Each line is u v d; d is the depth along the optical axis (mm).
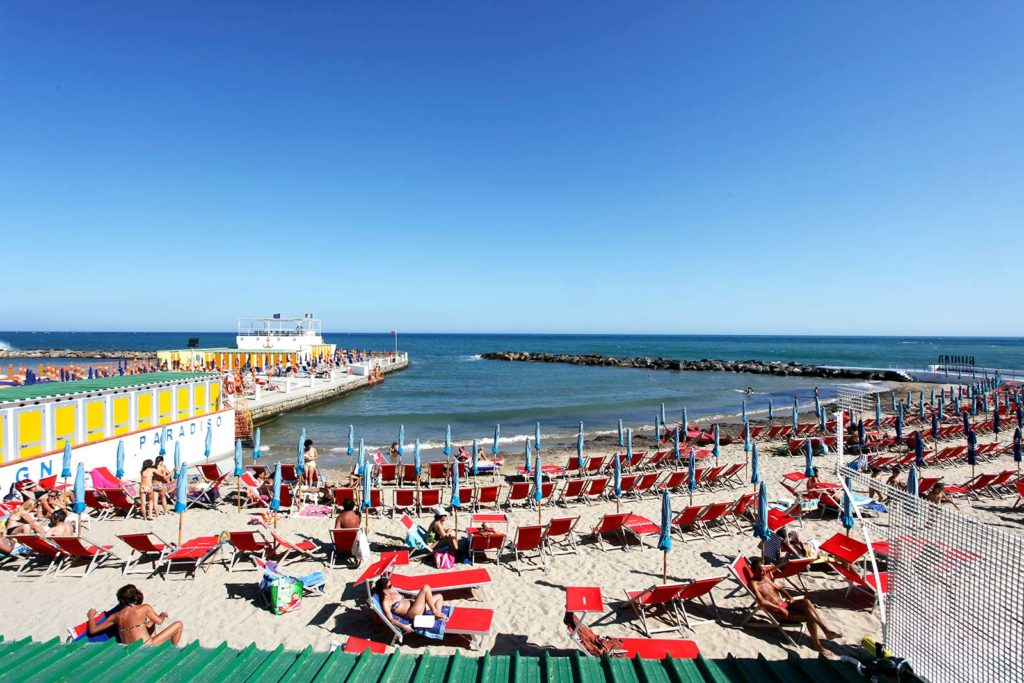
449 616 6039
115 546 8750
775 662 4387
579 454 14375
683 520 9227
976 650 3785
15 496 9352
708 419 27188
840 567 7191
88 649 4270
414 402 34188
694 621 6434
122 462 11469
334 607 6824
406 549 8977
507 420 27031
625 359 74438
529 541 8266
